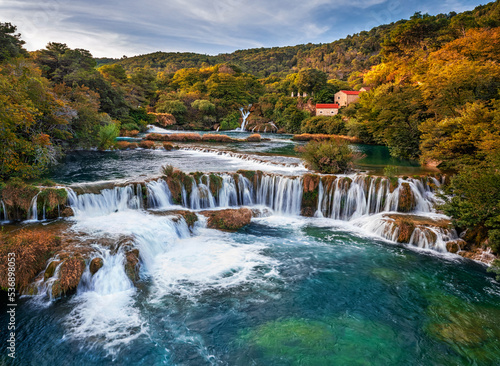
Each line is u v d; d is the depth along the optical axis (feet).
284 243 47.26
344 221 58.29
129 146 122.21
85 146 109.91
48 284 31.01
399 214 55.42
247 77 401.29
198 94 313.73
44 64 164.35
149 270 37.52
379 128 143.64
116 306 30.68
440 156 81.05
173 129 255.09
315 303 32.55
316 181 60.18
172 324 28.55
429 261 42.22
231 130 283.59
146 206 54.29
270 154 105.29
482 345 26.86
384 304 32.68
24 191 46.37
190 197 58.49
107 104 173.37
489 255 41.88
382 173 73.92
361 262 41.73
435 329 28.94
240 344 26.43
